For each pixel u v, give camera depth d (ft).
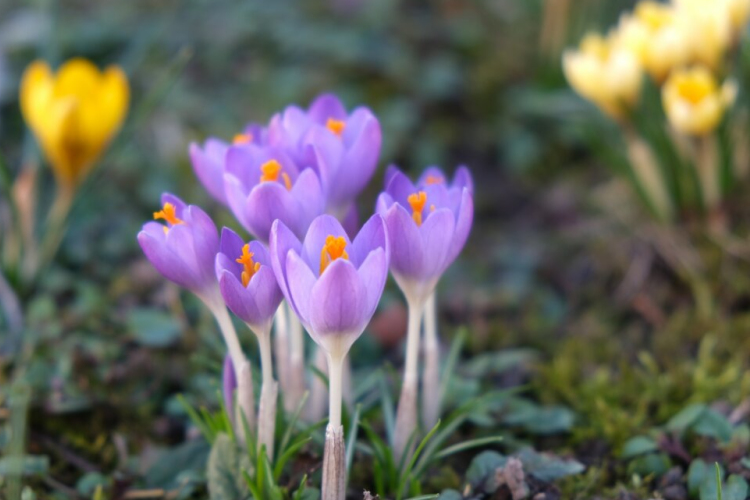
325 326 1.93
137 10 3.41
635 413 2.38
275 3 3.42
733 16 2.52
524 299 2.72
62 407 2.31
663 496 2.18
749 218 2.72
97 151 2.54
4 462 2.22
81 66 2.55
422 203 2.02
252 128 2.19
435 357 2.18
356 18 3.37
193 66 3.29
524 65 3.26
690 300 2.65
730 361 2.47
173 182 2.95
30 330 2.45
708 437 2.25
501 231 2.96
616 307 2.68
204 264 2.02
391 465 2.13
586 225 2.87
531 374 2.48
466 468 2.26
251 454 2.09
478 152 3.15
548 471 2.16
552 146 3.14
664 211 2.71
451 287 2.76
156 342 2.45
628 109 2.59
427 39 3.33
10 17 3.32
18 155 2.96
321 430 2.19
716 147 2.63
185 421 2.36
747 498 2.16
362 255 1.97
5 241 2.60
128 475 2.24
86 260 2.72
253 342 2.48
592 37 2.61
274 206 2.02
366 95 3.18
